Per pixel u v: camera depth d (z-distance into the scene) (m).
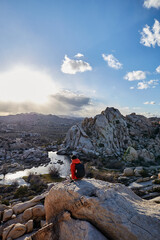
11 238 8.69
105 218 4.38
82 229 4.46
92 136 76.06
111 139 72.19
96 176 31.48
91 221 4.66
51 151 88.19
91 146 70.69
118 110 83.94
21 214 10.91
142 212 4.37
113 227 4.16
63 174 48.53
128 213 4.32
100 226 4.43
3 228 9.86
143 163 52.84
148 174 32.59
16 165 60.03
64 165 59.91
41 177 43.62
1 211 11.16
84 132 78.19
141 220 4.04
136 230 3.83
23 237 8.84
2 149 88.06
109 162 55.25
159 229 3.74
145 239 3.62
